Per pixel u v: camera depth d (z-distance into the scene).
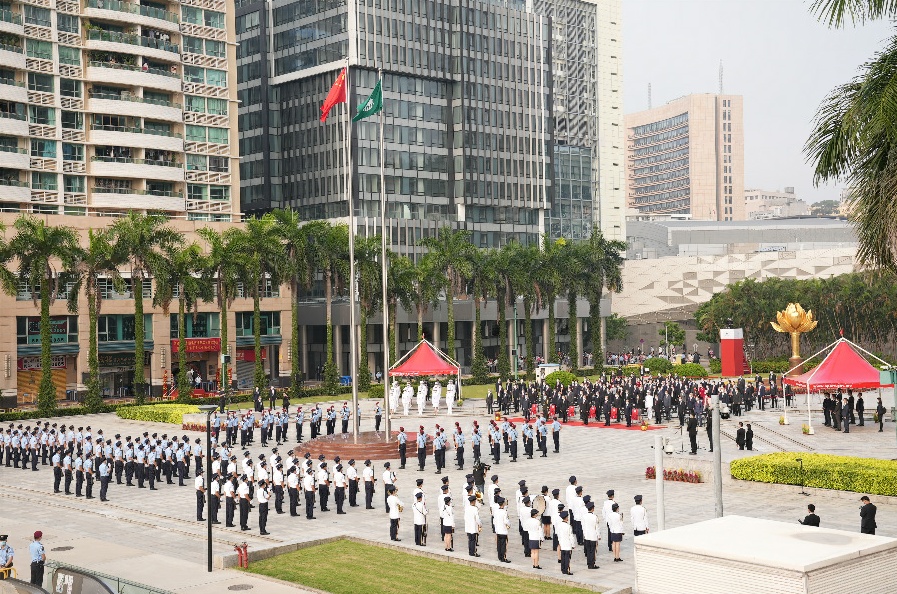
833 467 39.44
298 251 86.25
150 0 102.69
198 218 105.50
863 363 59.94
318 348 119.00
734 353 96.75
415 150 125.88
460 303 121.25
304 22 123.69
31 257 74.56
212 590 27.84
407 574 29.33
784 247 170.12
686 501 39.31
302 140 124.56
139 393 78.88
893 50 21.09
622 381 76.44
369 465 40.38
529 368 102.75
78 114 96.50
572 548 28.97
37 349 85.69
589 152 156.38
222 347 81.06
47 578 28.38
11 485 48.69
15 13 91.69
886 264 21.16
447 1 129.00
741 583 18.08
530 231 139.75
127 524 38.59
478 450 49.19
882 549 18.45
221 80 108.06
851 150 21.22
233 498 37.62
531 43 139.12
